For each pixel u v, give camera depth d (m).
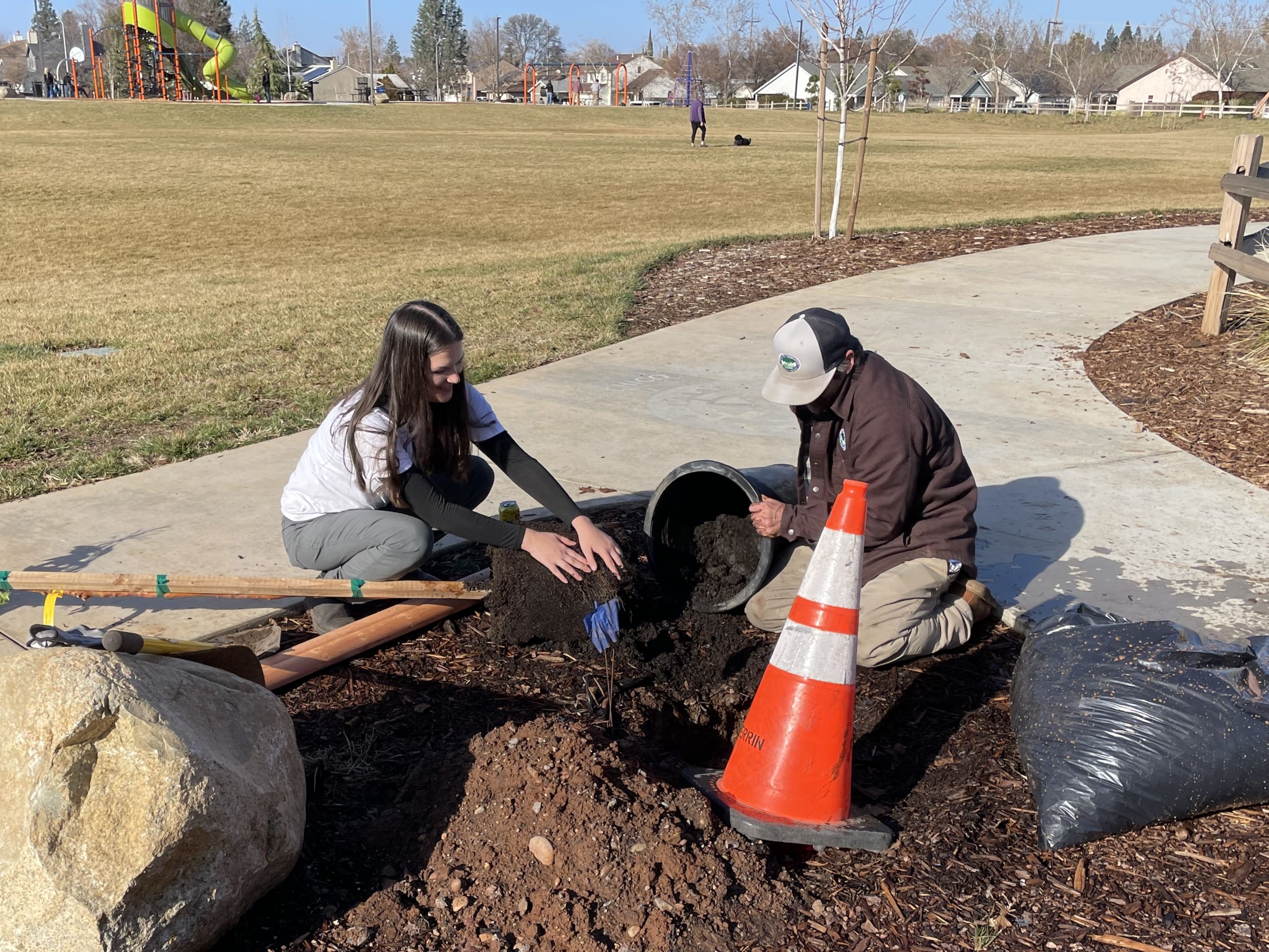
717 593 3.96
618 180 25.41
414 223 18.59
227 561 4.18
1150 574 4.12
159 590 3.12
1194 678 2.78
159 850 2.01
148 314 10.37
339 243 16.53
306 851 2.60
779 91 92.94
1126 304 8.87
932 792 2.93
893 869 2.62
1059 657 3.00
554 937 2.33
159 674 2.26
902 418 3.31
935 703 3.34
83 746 2.07
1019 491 5.01
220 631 3.66
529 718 3.23
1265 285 7.95
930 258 11.23
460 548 4.41
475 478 4.22
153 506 4.78
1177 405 6.25
